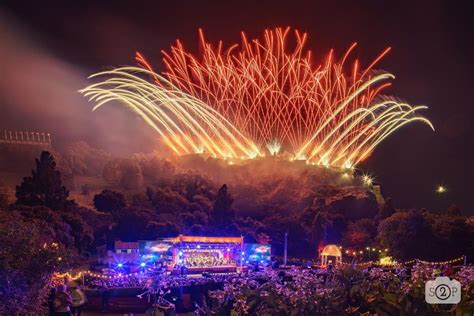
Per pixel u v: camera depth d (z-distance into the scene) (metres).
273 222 111.44
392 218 94.88
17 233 24.61
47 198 76.69
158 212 96.31
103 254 79.62
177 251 60.28
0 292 21.72
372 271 15.41
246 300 13.48
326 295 12.87
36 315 24.09
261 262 70.44
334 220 109.62
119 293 39.06
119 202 99.44
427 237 91.19
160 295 22.12
